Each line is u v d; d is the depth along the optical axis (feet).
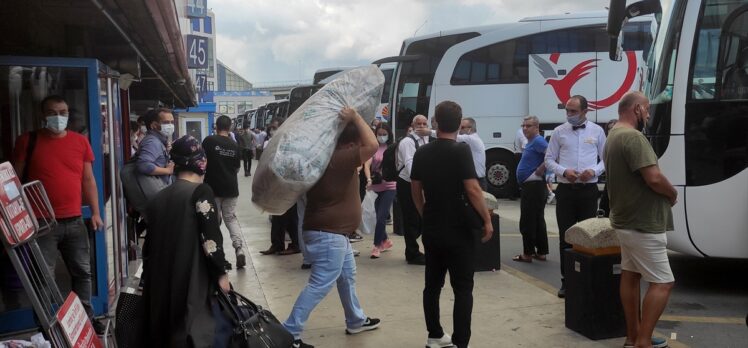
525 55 52.49
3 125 18.37
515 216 41.50
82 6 20.34
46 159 16.34
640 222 14.66
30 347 12.09
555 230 35.37
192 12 74.54
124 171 21.63
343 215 15.58
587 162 20.06
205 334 11.34
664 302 14.82
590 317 16.48
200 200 11.75
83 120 18.93
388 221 37.93
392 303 20.26
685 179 20.51
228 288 12.05
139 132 35.73
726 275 24.23
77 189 16.89
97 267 19.24
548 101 51.75
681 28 20.83
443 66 54.13
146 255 12.03
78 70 18.75
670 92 20.86
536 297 20.57
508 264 26.43
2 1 19.90
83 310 12.73
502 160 53.21
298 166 13.92
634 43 50.98
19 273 11.54
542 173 26.02
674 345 16.37
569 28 51.78
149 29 20.97
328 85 15.25
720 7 20.34
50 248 16.24
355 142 15.66
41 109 17.10
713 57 20.30
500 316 18.60
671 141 20.71
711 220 20.26
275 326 12.39
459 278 14.85
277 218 28.04
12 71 18.19
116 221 20.95
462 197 14.65
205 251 11.59
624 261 15.52
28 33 23.36
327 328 17.85
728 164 20.06
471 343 16.40
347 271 16.97
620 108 15.44
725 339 16.96
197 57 69.82
